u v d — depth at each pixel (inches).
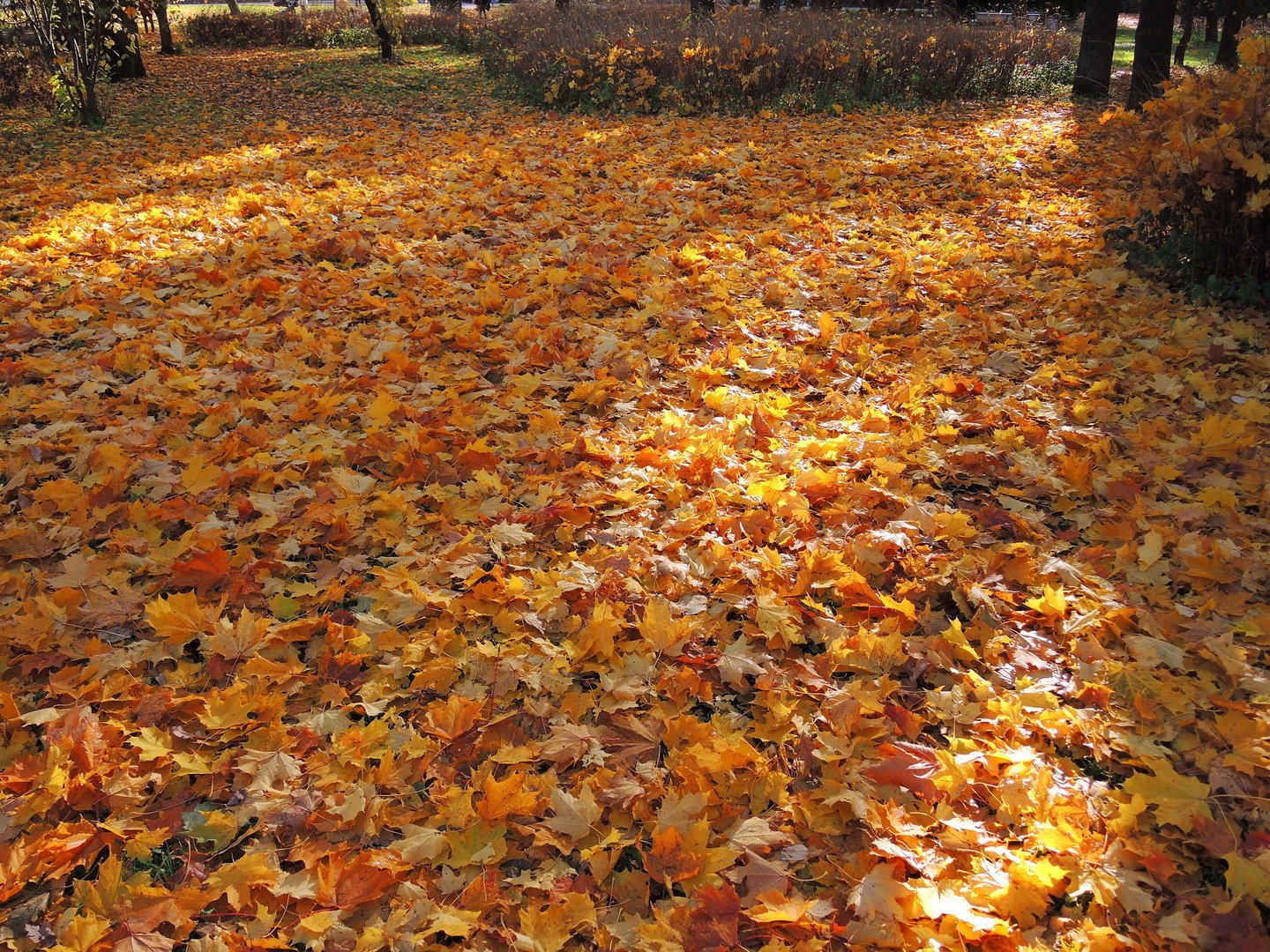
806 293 206.2
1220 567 109.7
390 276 210.7
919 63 523.2
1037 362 172.6
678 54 479.8
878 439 141.1
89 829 78.9
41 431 141.6
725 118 455.5
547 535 121.0
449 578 111.4
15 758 86.2
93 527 121.7
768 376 164.7
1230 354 167.9
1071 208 274.2
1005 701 92.1
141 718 90.2
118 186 308.8
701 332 181.8
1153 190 202.2
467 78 653.9
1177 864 75.5
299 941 71.1
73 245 235.5
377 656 101.0
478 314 191.6
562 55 499.5
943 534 118.7
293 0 1359.5
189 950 68.3
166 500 128.0
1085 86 547.8
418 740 87.8
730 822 81.0
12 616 103.7
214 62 768.3
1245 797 79.6
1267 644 99.5
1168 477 130.3
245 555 114.8
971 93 542.3
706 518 121.7
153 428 145.2
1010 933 68.4
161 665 100.3
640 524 122.5
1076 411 149.7
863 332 186.2
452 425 145.9
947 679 97.5
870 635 100.2
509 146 379.2
